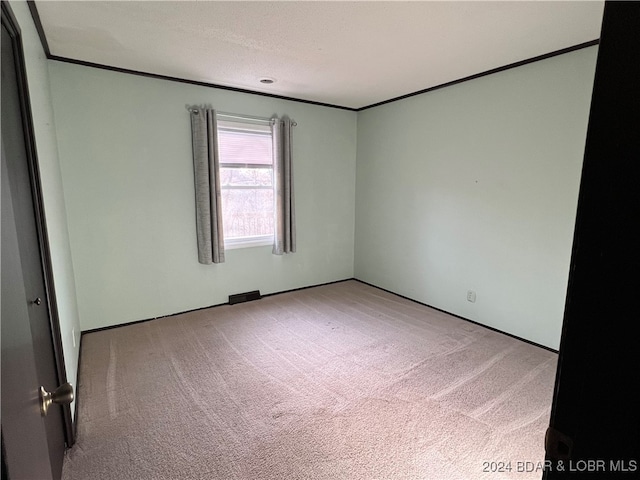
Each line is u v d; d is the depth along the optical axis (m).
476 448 1.91
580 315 0.50
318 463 1.80
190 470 1.75
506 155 3.22
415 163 4.12
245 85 3.72
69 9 2.11
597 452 0.50
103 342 3.15
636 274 0.45
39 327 1.43
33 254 1.50
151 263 3.62
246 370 2.69
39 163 1.80
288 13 2.16
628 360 0.46
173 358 2.87
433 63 3.03
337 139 4.77
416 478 1.71
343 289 4.77
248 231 4.24
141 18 2.23
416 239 4.20
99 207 3.29
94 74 3.13
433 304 4.08
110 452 1.85
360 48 2.71
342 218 5.01
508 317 3.34
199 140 3.62
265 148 4.22
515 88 3.09
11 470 0.54
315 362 2.82
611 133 0.45
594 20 2.24
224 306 4.08
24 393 0.67
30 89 1.82
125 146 3.34
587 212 0.48
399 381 2.55
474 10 2.12
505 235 3.30
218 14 2.18
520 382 2.54
